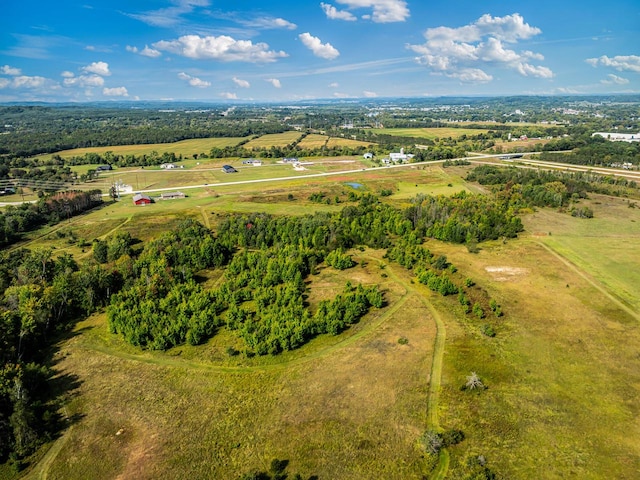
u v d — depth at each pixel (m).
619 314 74.62
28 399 52.28
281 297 81.19
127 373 62.06
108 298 85.25
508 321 73.19
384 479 42.84
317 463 44.91
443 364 61.25
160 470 44.91
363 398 54.59
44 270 93.12
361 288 82.19
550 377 58.03
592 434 47.97
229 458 46.06
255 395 56.00
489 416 50.94
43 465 46.38
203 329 70.69
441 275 92.75
